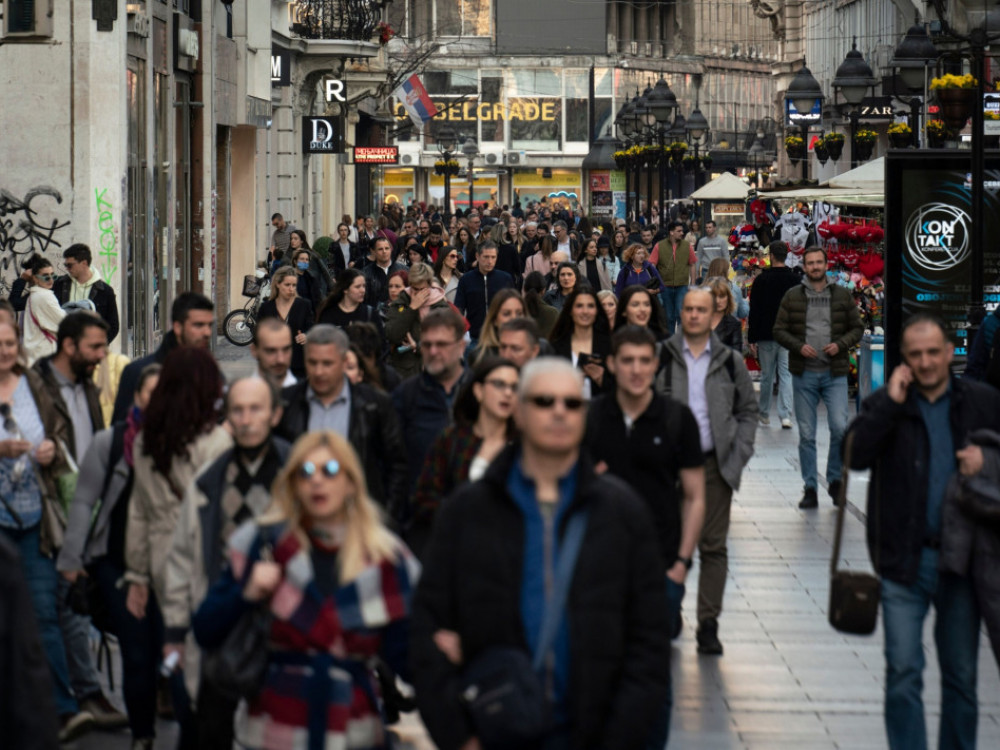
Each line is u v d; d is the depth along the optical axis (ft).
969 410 67.56
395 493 79.71
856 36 595.88
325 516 52.49
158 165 229.86
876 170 222.69
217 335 287.07
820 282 138.92
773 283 187.73
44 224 192.95
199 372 70.49
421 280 129.90
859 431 67.92
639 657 49.37
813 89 351.67
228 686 53.16
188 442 70.03
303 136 409.90
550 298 190.70
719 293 157.89
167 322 234.58
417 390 87.81
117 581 72.59
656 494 75.36
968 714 68.33
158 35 227.40
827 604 105.09
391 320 130.41
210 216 262.06
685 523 76.18
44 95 192.65
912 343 66.74
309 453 52.26
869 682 87.51
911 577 67.41
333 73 424.05
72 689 80.12
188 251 258.16
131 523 71.56
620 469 75.10
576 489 49.47
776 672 89.45
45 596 77.66
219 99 280.92
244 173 336.90
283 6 372.17
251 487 64.80
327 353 79.00
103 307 152.25
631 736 48.67
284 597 52.60
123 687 73.92
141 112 212.64
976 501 65.72
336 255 296.51
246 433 64.34
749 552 121.29
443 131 637.30
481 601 48.75
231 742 59.47
